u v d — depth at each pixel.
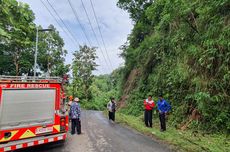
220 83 8.89
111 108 15.08
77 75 48.56
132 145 7.57
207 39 10.22
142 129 10.71
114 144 7.75
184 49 12.82
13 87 6.47
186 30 12.64
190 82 11.38
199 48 10.83
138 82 22.41
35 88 6.99
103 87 74.38
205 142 7.61
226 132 8.00
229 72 8.43
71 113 9.72
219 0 9.66
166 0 12.16
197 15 12.24
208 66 9.56
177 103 12.14
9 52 40.66
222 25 9.66
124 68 31.81
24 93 6.70
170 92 13.52
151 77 17.89
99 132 10.24
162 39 17.44
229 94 8.49
